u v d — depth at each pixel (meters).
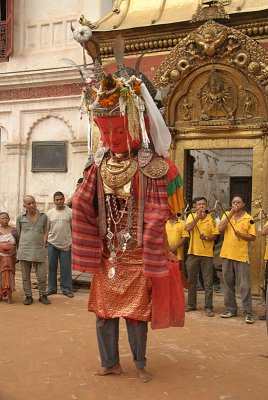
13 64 11.87
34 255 7.82
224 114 8.80
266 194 8.46
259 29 8.64
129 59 9.76
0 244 7.89
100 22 10.02
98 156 4.44
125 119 4.14
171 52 8.98
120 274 4.30
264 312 7.46
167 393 4.05
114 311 4.29
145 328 4.34
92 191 4.41
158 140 4.32
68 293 8.55
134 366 4.71
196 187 14.67
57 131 11.50
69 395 3.97
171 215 4.48
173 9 9.58
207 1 9.14
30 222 7.91
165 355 5.09
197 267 7.39
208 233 7.32
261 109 8.52
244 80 8.59
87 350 5.23
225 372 4.59
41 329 6.18
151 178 4.23
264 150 8.51
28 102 11.71
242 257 6.96
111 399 3.90
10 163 11.89
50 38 11.61
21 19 11.89
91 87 4.35
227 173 17.34
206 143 8.98
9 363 4.78
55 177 11.48
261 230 7.21
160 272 4.12
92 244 4.36
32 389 4.10
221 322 6.82
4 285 7.83
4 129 12.07
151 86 4.55
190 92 9.04
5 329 6.17
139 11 9.88
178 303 4.42
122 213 4.33
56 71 11.24
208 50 8.55
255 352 5.28
